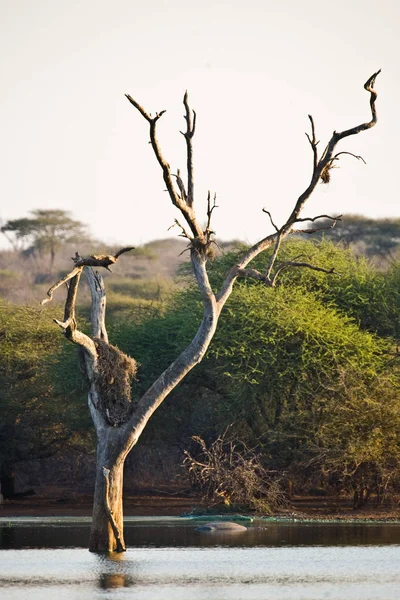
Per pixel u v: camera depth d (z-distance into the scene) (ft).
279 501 195.11
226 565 118.11
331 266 234.38
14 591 100.27
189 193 124.26
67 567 115.96
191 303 230.89
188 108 124.16
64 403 240.73
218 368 211.82
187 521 178.50
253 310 210.18
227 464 206.28
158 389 125.39
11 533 154.61
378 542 140.56
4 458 232.32
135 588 102.17
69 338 121.08
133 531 157.79
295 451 201.57
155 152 116.67
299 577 109.50
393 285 239.09
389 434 193.06
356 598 96.68
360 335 212.23
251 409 211.82
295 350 209.05
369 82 128.57
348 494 215.72
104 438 126.00
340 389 197.57
